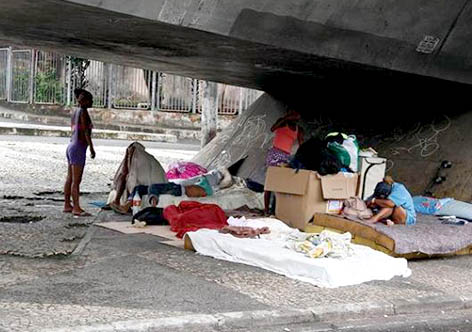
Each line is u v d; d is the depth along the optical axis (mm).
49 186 14859
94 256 8523
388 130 15148
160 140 33344
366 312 7059
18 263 7969
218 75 15031
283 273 8117
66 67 38438
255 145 17062
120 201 12172
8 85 40469
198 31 9141
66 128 32594
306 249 8414
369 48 10664
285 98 17812
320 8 9406
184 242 9250
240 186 13500
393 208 10156
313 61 11117
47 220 10859
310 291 7492
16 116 37906
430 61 11562
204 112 21641
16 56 40312
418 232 9734
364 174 11172
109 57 13500
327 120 16578
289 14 9305
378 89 14242
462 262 9742
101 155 23766
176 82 37062
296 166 10766
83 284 7199
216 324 6270
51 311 6195
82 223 10797
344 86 14453
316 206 10523
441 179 13242
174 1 8461
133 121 36844
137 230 10367
